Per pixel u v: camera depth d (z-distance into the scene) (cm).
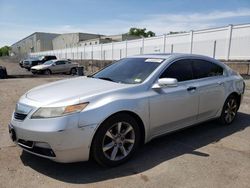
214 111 521
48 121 328
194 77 480
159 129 420
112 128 363
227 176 347
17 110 368
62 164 376
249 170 365
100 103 349
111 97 362
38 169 361
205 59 519
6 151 417
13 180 332
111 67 504
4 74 1811
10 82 1395
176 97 430
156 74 421
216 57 2327
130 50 3566
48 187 317
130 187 319
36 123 333
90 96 351
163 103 412
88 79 456
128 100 371
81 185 323
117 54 3891
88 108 339
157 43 3062
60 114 329
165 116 420
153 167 371
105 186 321
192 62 488
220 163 385
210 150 433
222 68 554
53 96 359
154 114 402
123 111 367
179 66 461
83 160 343
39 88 421
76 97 347
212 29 2355
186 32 2641
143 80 411
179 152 423
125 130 377
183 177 343
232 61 2080
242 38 2094
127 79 430
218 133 517
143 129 397
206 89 486
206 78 501
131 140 384
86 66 3944
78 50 5319
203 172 357
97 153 348
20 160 387
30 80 1539
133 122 380
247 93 1029
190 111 461
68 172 354
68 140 326
